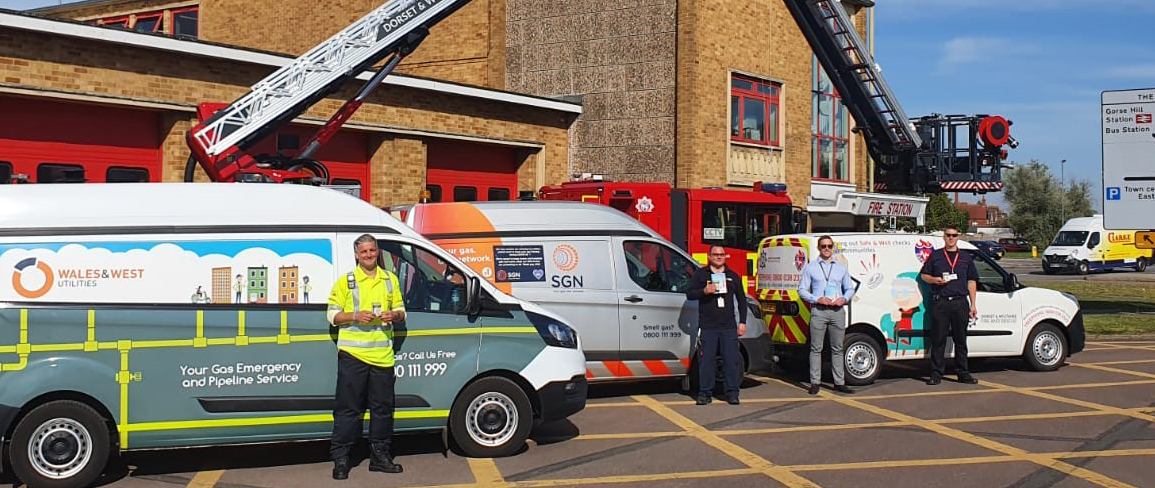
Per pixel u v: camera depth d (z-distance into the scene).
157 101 15.45
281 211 7.60
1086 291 28.34
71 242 7.07
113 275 7.13
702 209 17.20
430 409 7.83
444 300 7.95
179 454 8.26
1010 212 86.81
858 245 11.94
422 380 7.80
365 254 7.32
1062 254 43.03
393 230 7.86
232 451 8.38
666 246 11.20
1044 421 9.51
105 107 15.28
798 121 26.80
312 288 7.54
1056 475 7.38
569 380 8.21
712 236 17.31
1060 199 84.31
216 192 7.52
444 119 20.22
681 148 22.73
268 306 7.43
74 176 14.99
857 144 29.69
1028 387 11.58
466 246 10.39
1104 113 18.73
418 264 7.92
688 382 11.36
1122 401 10.58
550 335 8.23
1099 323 17.91
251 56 16.53
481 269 10.38
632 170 23.52
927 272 11.88
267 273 7.46
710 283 10.41
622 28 23.73
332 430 7.53
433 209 10.57
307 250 7.57
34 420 6.90
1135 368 13.09
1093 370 12.94
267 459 8.08
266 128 13.59
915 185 22.84
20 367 6.86
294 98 13.64
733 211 17.62
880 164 22.98
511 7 25.36
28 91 14.00
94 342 7.04
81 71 14.62
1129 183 18.55
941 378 12.17
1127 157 18.56
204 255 7.34
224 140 13.02
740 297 10.62
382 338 7.38
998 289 12.63
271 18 26.59
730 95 24.06
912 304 12.07
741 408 10.34
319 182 13.91
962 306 11.72
